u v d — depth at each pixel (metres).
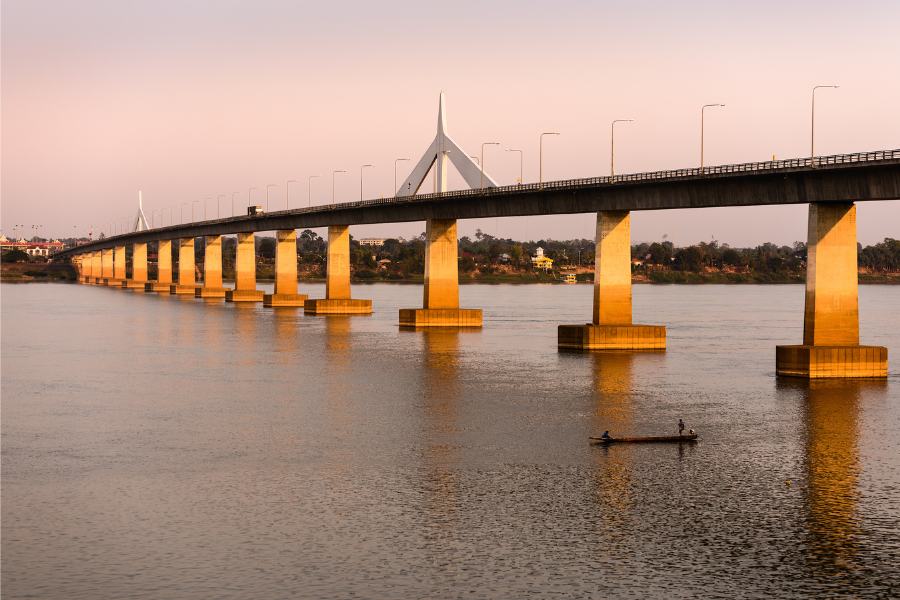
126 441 64.38
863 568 41.47
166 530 45.97
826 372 86.94
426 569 41.25
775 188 88.88
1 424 70.25
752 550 43.41
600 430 67.31
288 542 44.31
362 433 66.44
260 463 58.22
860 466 57.53
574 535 45.19
